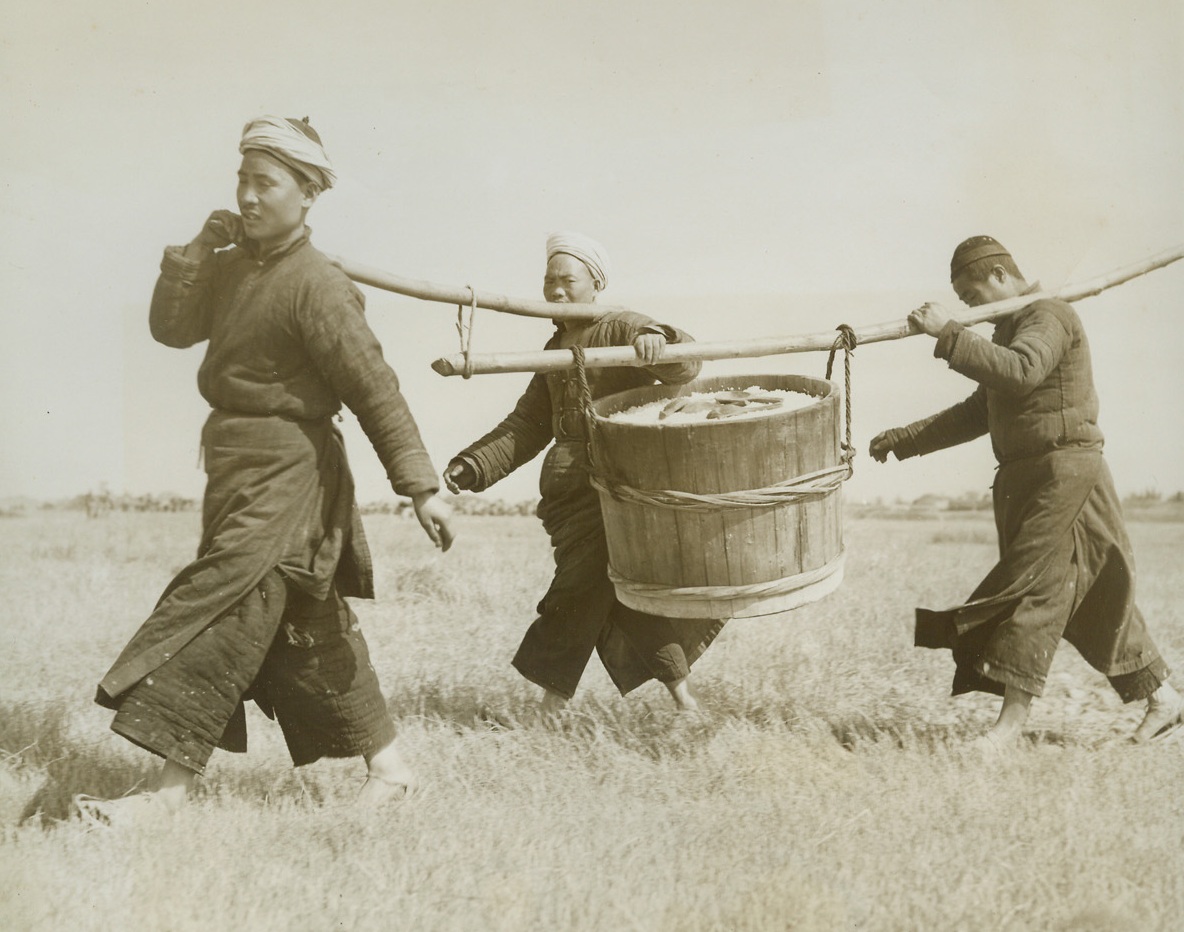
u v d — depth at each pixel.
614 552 4.10
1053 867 3.54
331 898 3.46
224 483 3.84
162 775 3.83
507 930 3.35
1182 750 4.30
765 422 3.80
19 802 4.01
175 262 3.86
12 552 6.37
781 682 4.84
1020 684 4.25
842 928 3.35
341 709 3.93
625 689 4.52
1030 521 4.34
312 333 3.80
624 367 4.33
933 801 3.86
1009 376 4.20
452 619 5.58
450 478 4.38
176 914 3.44
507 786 4.01
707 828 3.74
